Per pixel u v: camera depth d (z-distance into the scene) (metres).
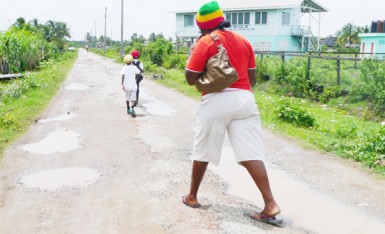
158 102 11.70
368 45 28.02
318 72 14.02
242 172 5.32
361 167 5.60
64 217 3.89
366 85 11.48
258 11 34.62
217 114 3.49
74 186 4.75
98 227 3.67
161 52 28.56
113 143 6.83
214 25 3.55
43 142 6.89
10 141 6.84
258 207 4.16
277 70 15.31
